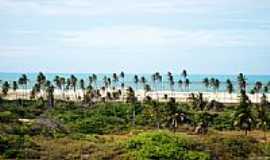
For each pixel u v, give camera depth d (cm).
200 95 16500
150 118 13238
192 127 12306
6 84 19638
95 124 12188
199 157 8094
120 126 12394
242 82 19850
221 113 14812
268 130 12369
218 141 9319
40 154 8144
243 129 12338
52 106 16312
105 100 19388
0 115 11075
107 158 8000
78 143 9038
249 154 8956
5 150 8181
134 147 8488
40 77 18962
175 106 12238
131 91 16075
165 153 8062
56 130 10400
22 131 9775
